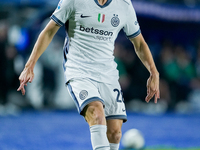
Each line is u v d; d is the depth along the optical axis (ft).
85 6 50.03
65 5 50.34
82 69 51.13
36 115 149.89
